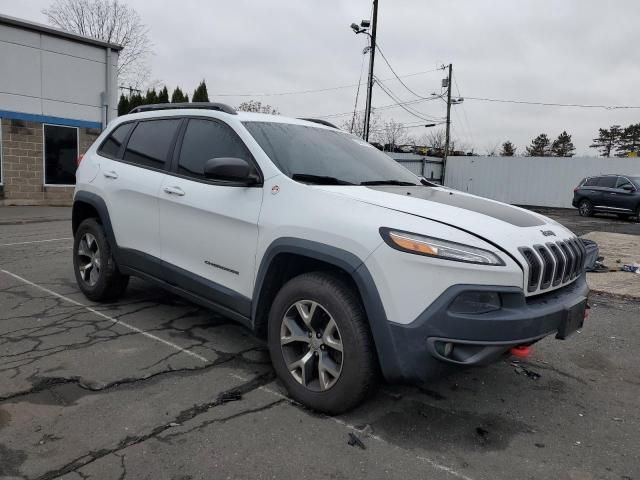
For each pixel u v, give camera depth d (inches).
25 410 122.5
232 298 146.9
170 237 167.8
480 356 110.1
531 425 129.3
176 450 109.3
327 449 112.5
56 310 197.2
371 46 979.3
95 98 684.1
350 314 118.8
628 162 1194.6
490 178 1373.0
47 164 645.3
